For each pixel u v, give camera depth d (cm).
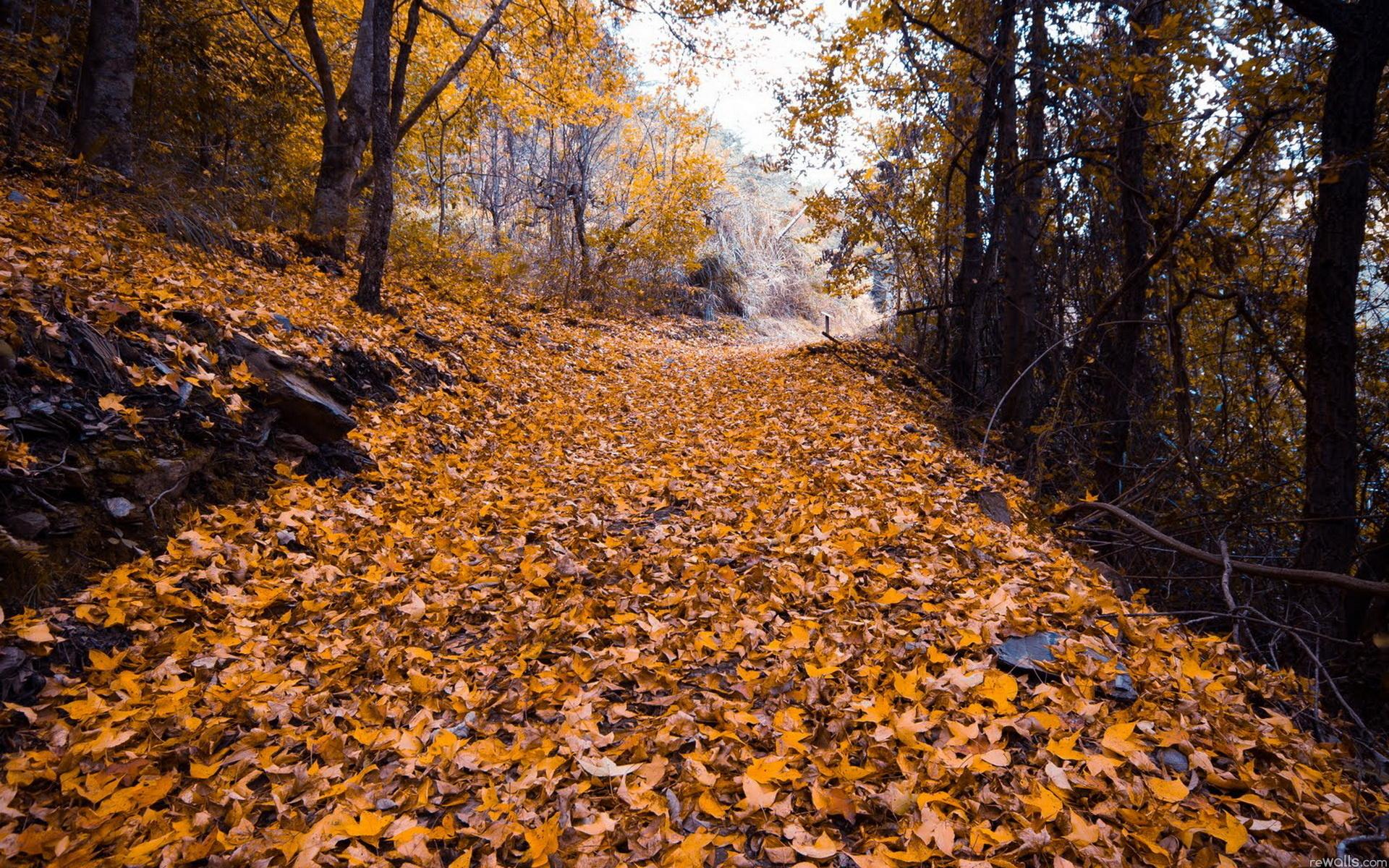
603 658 273
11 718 219
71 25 814
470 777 211
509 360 866
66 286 379
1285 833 187
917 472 545
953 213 949
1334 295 372
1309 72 456
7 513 275
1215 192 564
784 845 179
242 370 431
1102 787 194
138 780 206
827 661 256
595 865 172
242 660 270
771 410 779
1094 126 626
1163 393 677
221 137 1000
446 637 302
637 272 1864
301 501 407
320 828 182
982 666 250
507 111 1505
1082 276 785
